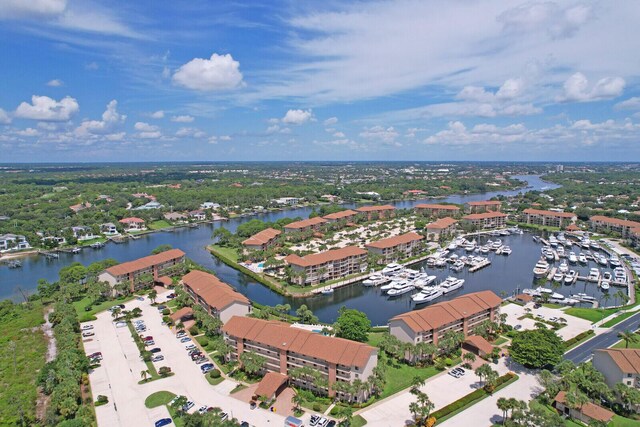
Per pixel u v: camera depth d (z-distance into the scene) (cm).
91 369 16150
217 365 16388
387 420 12925
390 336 17000
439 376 15538
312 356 14462
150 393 14462
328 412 13388
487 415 13175
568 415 13350
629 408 13488
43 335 19800
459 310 18338
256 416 13112
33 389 15138
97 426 12688
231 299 19225
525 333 16738
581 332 19400
